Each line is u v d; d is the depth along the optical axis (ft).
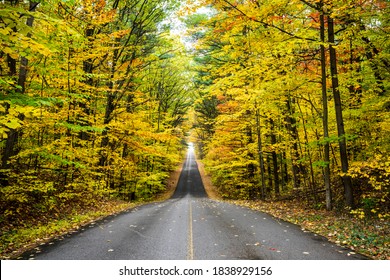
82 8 35.76
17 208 30.66
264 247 21.66
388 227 26.43
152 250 21.18
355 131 40.73
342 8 28.78
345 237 23.89
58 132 40.24
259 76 39.96
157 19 53.16
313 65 45.85
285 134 51.96
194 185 138.10
